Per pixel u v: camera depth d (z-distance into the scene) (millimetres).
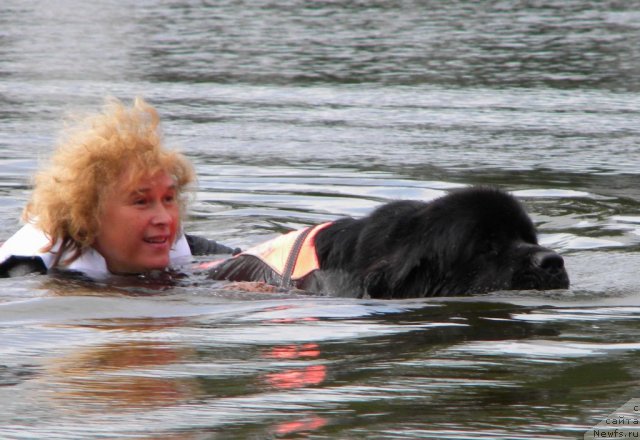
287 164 17219
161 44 33875
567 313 8188
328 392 5977
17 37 35250
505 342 7188
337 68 29141
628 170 16641
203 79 27297
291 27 38469
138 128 10203
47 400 5828
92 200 9953
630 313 8195
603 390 5969
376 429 5312
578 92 25359
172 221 10195
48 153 17703
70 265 10188
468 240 8953
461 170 16656
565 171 16547
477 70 28625
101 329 7660
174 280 9953
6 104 23156
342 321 7938
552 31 36438
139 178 9922
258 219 13500
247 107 23500
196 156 17906
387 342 7219
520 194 14844
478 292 8969
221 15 42719
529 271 8883
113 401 5801
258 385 6105
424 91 25656
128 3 47625
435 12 43438
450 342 7195
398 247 9070
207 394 5945
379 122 21703
